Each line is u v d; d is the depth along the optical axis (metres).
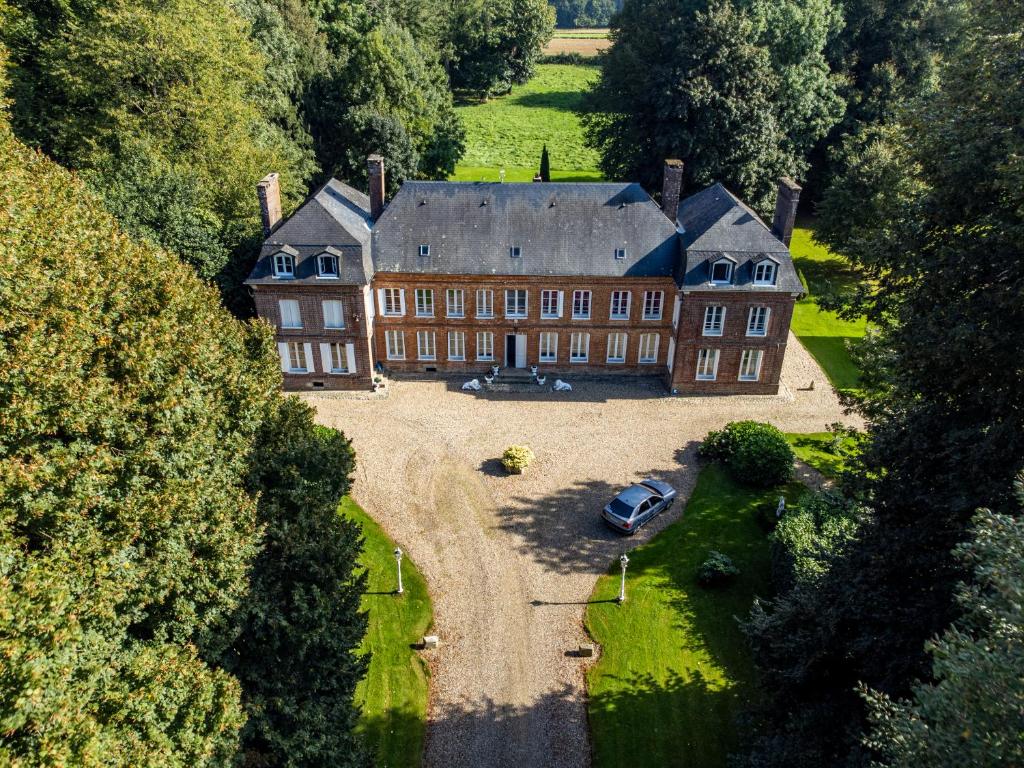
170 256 33.47
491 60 122.12
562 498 37.91
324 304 44.84
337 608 23.95
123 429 21.55
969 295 22.91
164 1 50.31
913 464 22.47
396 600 31.47
